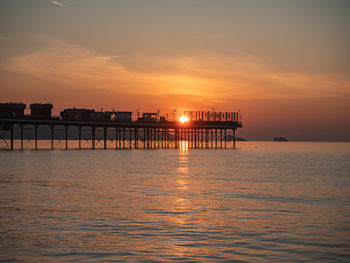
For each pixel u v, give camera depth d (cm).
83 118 15412
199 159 11675
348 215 3328
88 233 2697
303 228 2869
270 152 18762
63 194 4384
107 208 3556
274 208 3631
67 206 3634
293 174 7150
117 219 3111
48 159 10700
